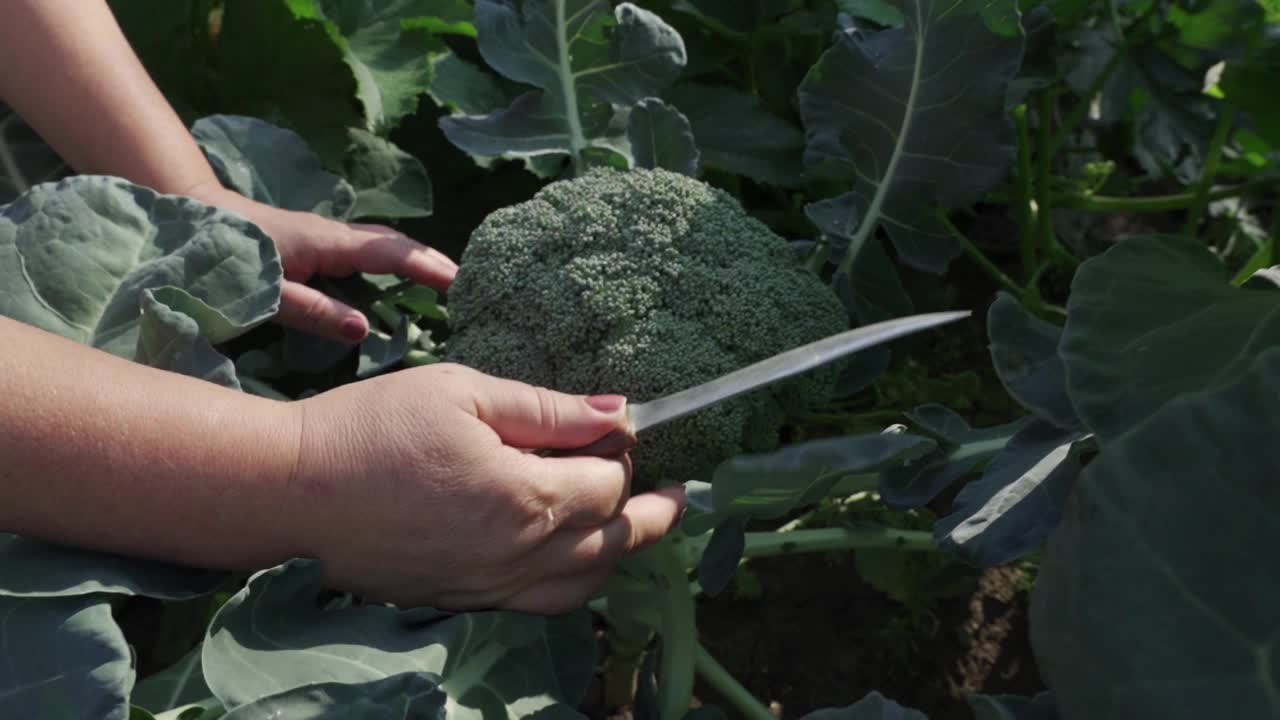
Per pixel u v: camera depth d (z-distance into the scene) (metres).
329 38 2.03
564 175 2.09
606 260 1.51
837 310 1.65
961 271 2.53
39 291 1.37
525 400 1.25
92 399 1.05
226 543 1.12
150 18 2.06
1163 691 0.91
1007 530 1.25
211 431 1.09
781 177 2.17
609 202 1.57
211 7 2.20
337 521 1.14
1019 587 1.90
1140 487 0.95
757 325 1.53
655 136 1.75
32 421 1.02
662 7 2.37
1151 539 0.94
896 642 1.83
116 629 1.05
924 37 1.68
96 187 1.45
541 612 1.31
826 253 1.79
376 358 1.68
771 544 1.65
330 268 1.68
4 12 1.53
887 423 2.17
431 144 2.20
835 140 1.77
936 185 1.73
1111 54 2.45
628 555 1.37
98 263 1.41
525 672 1.37
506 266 1.55
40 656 1.03
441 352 1.78
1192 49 2.37
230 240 1.45
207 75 2.18
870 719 1.25
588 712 1.74
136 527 1.09
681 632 1.50
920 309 2.24
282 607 1.20
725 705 1.76
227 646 1.13
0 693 1.02
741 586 1.90
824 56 1.74
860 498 1.92
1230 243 2.69
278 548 1.15
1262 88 2.29
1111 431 1.15
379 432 1.14
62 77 1.55
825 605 1.90
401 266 1.66
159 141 1.60
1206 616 0.91
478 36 1.81
